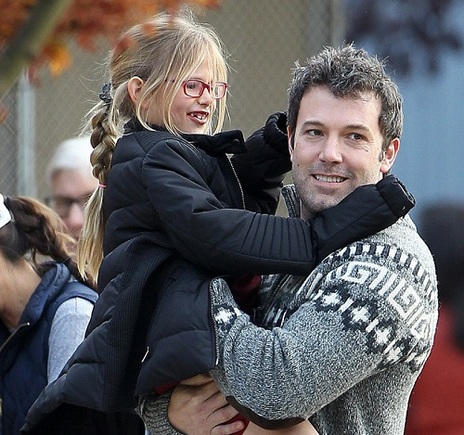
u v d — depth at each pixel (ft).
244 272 23.40
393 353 22.29
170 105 26.91
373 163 23.82
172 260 24.31
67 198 39.17
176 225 23.61
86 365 24.21
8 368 30.68
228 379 22.57
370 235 23.00
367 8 58.95
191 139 25.73
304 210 24.90
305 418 22.56
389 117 24.07
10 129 52.31
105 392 23.94
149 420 25.11
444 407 29.30
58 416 26.37
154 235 24.44
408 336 22.40
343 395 23.48
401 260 22.71
